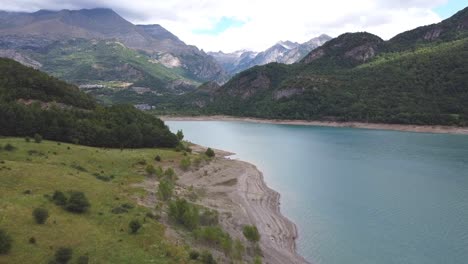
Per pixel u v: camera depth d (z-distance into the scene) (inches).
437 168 4434.1
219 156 5447.8
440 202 3152.1
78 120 4517.7
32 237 1755.7
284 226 2694.4
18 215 1977.1
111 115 5123.0
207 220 2513.5
